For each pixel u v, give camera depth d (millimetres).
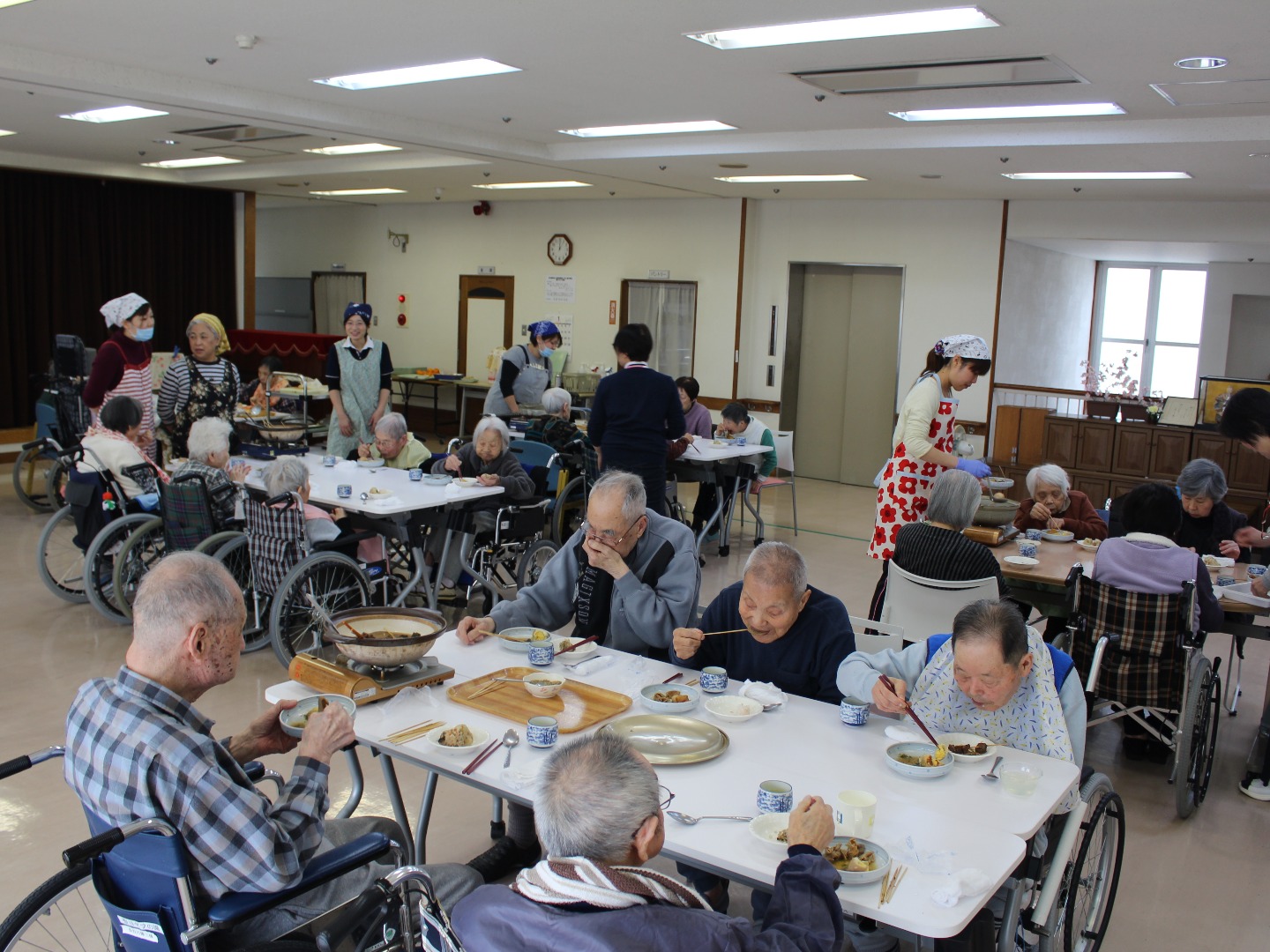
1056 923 2188
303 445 6301
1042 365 10273
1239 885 3041
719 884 2582
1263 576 3680
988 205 8891
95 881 1787
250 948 1769
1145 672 3389
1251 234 7828
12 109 6898
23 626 4902
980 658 2111
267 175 10094
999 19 3744
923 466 4449
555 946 1317
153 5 4199
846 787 2039
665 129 6664
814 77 4832
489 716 2350
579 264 11266
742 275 10141
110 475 5004
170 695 1786
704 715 2410
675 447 6309
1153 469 7910
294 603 4348
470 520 4934
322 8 4121
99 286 10672
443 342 12602
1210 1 3385
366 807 3283
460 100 5996
